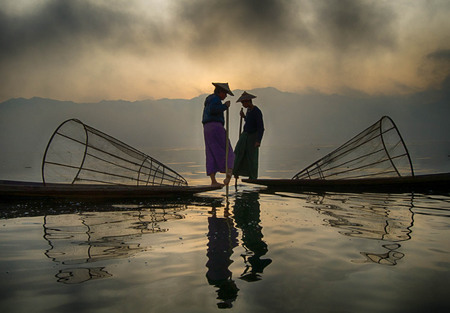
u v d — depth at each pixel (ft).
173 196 17.75
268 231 10.27
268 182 22.57
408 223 11.26
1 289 6.09
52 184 18.31
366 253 8.07
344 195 18.08
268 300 5.62
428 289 6.04
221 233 10.05
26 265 7.34
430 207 14.23
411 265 7.24
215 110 18.31
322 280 6.44
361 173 25.02
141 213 13.32
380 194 18.21
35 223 11.52
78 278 6.59
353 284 6.26
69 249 8.50
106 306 5.42
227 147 17.52
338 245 8.74
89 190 16.53
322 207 14.48
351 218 12.14
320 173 24.56
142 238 9.53
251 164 22.68
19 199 16.29
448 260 7.54
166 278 6.56
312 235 9.77
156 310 5.28
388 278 6.54
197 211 13.70
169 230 10.48
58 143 17.54
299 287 6.13
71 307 5.40
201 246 8.71
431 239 9.27
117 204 15.52
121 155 19.30
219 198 17.46
